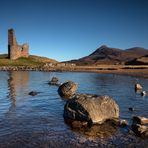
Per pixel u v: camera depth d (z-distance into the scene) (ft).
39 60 569.64
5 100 100.63
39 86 157.38
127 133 57.06
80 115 67.10
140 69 360.07
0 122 65.82
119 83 173.99
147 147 49.06
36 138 53.88
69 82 117.80
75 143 51.16
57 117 71.67
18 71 385.70
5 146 49.19
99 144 50.55
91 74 300.40
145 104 90.33
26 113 76.74
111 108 69.05
